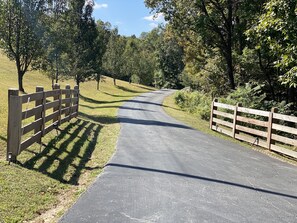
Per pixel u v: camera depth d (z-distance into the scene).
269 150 11.38
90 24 39.72
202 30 24.00
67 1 34.34
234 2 22.78
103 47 47.00
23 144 7.21
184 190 6.19
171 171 7.43
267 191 6.56
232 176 7.43
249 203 5.77
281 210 5.57
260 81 23.56
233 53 26.20
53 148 8.72
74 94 14.81
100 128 13.55
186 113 25.14
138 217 4.88
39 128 8.56
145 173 7.15
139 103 33.06
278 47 12.15
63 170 7.05
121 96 48.66
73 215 4.83
